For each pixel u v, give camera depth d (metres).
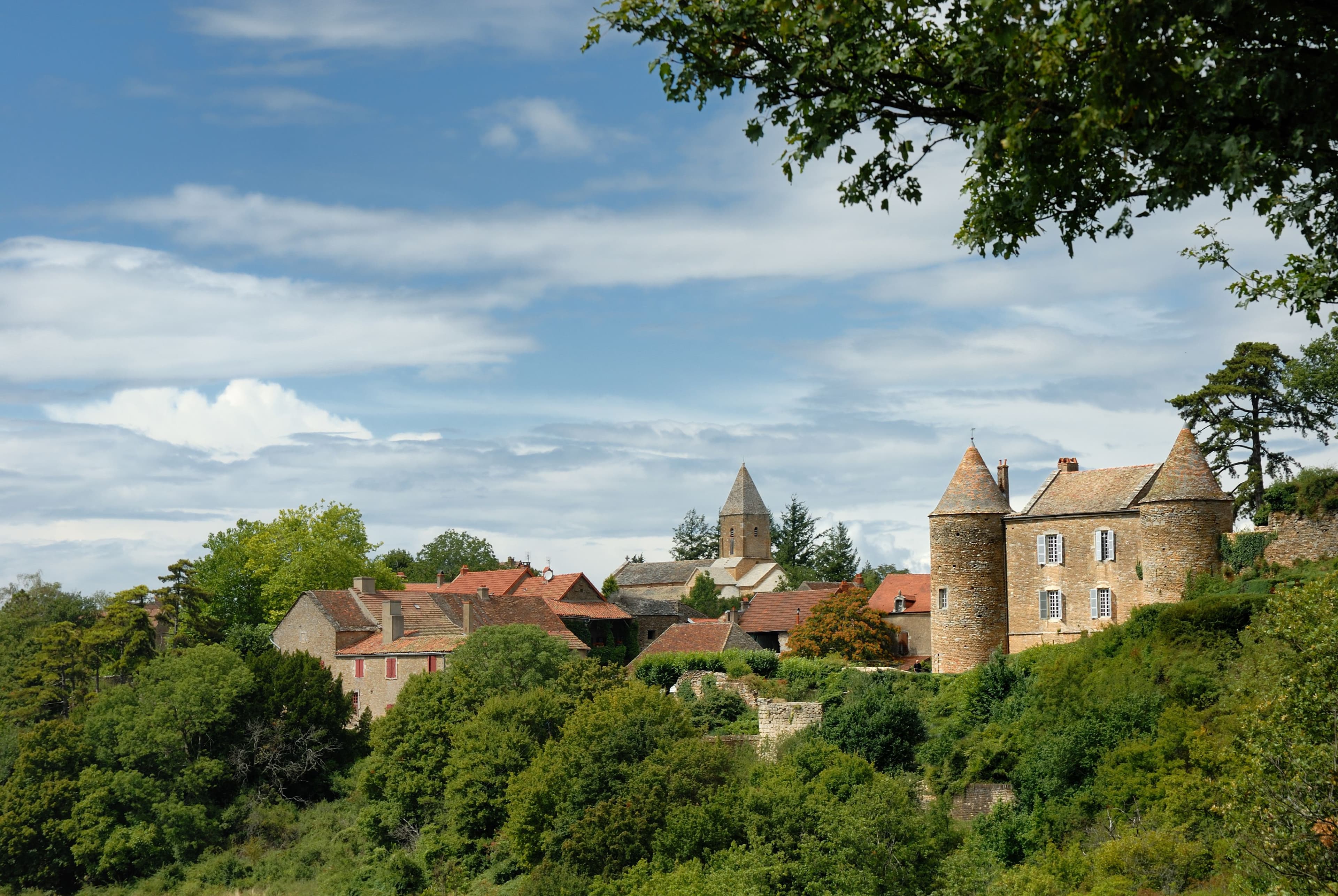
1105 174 12.63
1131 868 33.28
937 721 52.69
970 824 44.41
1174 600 51.59
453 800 58.03
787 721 56.16
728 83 12.80
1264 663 29.53
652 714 53.66
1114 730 41.22
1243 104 11.20
